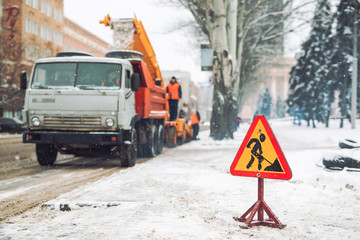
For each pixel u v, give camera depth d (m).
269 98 134.50
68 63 11.63
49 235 4.39
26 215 5.69
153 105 14.83
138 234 4.38
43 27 61.31
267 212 5.02
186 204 6.12
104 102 11.20
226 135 23.20
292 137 27.92
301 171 9.37
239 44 28.77
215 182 8.33
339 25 38.03
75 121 11.29
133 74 11.58
